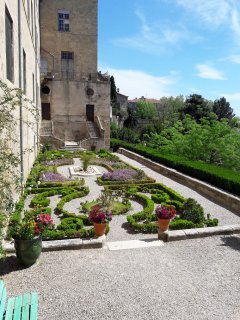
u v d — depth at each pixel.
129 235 8.81
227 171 14.73
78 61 35.69
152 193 13.65
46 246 7.20
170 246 7.74
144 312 5.07
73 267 6.52
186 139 23.02
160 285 5.89
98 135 32.56
